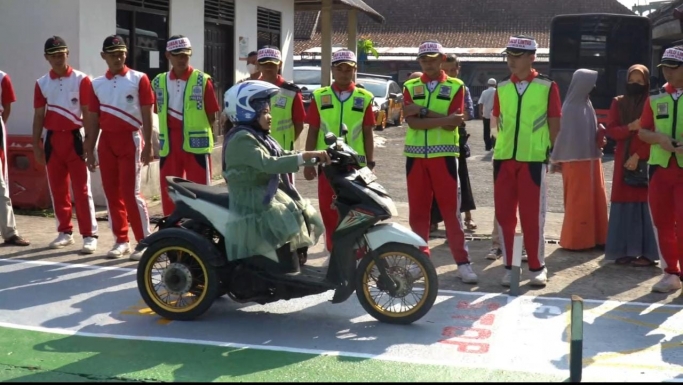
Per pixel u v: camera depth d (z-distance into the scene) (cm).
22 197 1039
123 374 505
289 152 625
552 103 692
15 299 668
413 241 588
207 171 784
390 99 2431
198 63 1371
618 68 2095
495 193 720
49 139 827
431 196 730
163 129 780
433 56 703
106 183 802
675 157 671
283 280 594
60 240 857
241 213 591
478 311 643
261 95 595
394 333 588
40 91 824
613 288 716
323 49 1878
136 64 1211
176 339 572
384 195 601
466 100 909
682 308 657
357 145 744
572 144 835
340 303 663
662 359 539
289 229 586
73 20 1045
